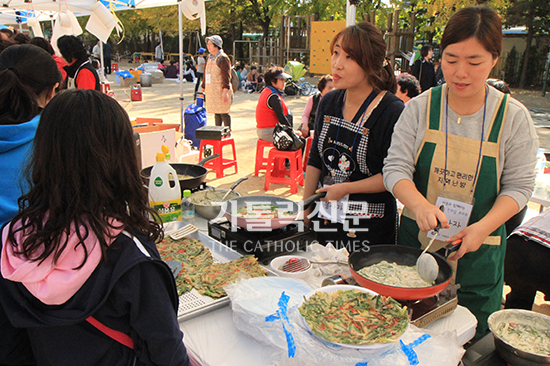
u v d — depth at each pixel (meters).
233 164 5.66
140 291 0.88
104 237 0.84
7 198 1.46
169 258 1.62
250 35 25.70
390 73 1.96
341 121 2.01
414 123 1.69
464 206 1.60
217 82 6.45
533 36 15.15
